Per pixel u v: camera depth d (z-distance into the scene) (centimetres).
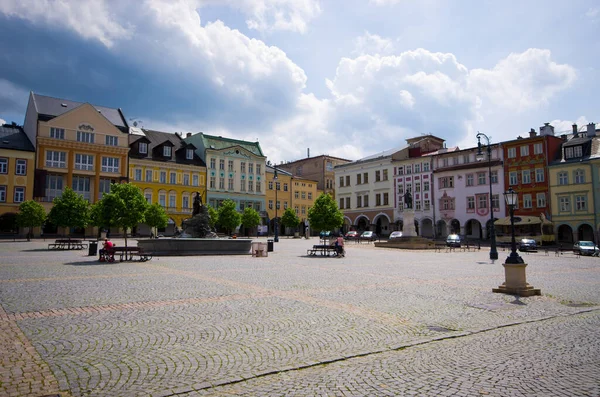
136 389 556
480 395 554
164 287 1420
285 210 8250
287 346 758
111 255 2377
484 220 6103
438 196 6688
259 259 2720
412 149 7425
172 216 7350
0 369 621
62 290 1335
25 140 6112
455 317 1012
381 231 7669
